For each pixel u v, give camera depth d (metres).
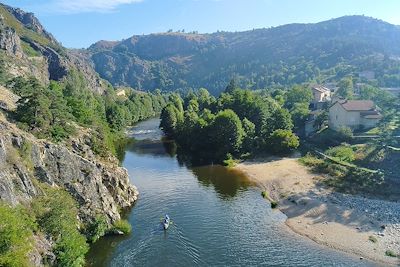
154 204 79.62
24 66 167.50
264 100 164.75
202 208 78.31
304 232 68.19
